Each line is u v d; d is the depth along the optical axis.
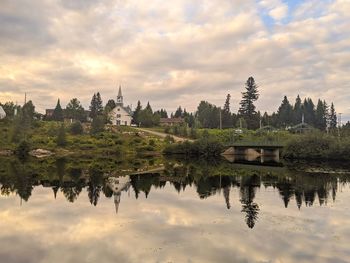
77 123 117.44
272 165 72.81
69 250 18.31
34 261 16.83
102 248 18.64
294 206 29.42
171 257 17.39
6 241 19.75
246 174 54.75
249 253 18.05
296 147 90.19
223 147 102.12
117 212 26.89
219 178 49.53
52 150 95.00
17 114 117.50
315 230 22.17
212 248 18.72
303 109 194.75
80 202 30.69
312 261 17.12
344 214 26.45
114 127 137.00
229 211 27.45
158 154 102.12
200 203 30.77
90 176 50.38
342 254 18.05
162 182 45.06
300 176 51.53
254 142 98.12
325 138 88.81
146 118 159.00
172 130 137.50
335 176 51.38
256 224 23.48
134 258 17.22
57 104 170.00
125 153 100.69
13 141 98.94
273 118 188.25
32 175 50.19
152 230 21.97
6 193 35.00
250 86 162.25
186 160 86.25
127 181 45.78
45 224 23.33
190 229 22.25
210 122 165.38
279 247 18.98
